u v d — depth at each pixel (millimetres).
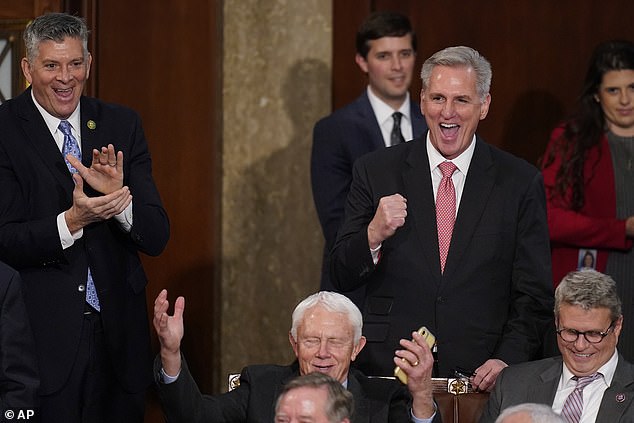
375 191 15375
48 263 15531
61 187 15844
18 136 15867
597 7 21141
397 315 15172
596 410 14281
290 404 11625
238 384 14594
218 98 21641
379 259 15188
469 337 15055
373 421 13875
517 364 14727
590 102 18578
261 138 22062
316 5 21812
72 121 16125
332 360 13625
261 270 22219
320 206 19141
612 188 18359
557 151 18609
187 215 21609
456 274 15078
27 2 19625
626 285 18188
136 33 20969
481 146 15461
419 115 19641
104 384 15992
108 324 15836
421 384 13180
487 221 15156
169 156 21469
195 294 21703
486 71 15031
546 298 15211
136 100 21047
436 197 15320
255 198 22141
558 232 18188
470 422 14445
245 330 22172
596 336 14133
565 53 21234
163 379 13469
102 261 15820
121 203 15125
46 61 15484
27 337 14750
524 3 21266
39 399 15219
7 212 15695
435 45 21469
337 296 13906
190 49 21438
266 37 22000
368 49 19312
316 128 19438
